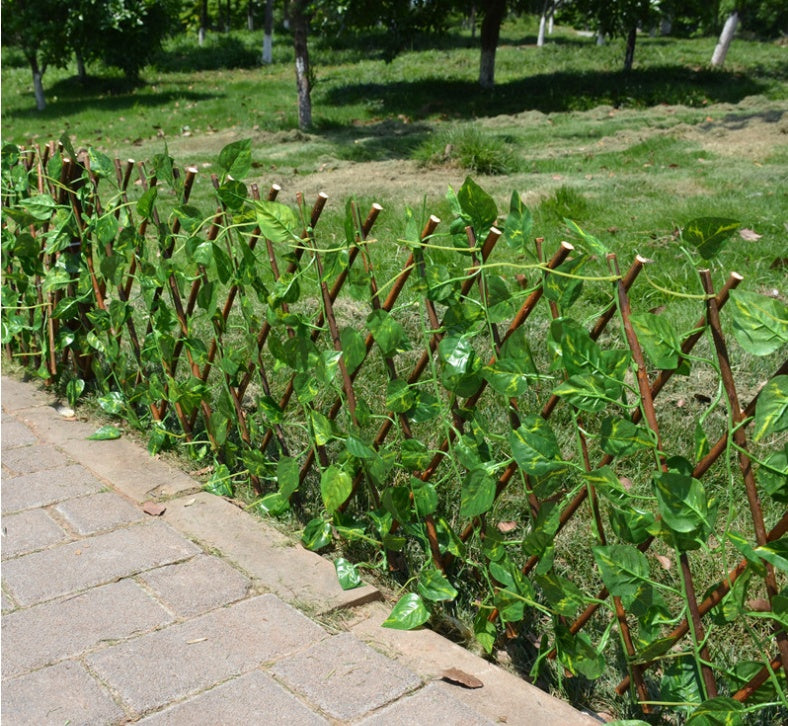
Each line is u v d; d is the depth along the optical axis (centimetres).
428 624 266
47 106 2081
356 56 2830
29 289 471
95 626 255
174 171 345
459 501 311
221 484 344
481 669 237
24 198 462
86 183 412
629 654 216
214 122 1711
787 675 178
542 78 2061
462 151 1062
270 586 277
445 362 243
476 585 281
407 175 1041
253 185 312
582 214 691
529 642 260
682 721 223
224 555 296
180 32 3600
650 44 2914
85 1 2000
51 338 454
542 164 1088
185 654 242
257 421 372
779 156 1045
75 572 285
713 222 179
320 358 283
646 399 194
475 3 1980
